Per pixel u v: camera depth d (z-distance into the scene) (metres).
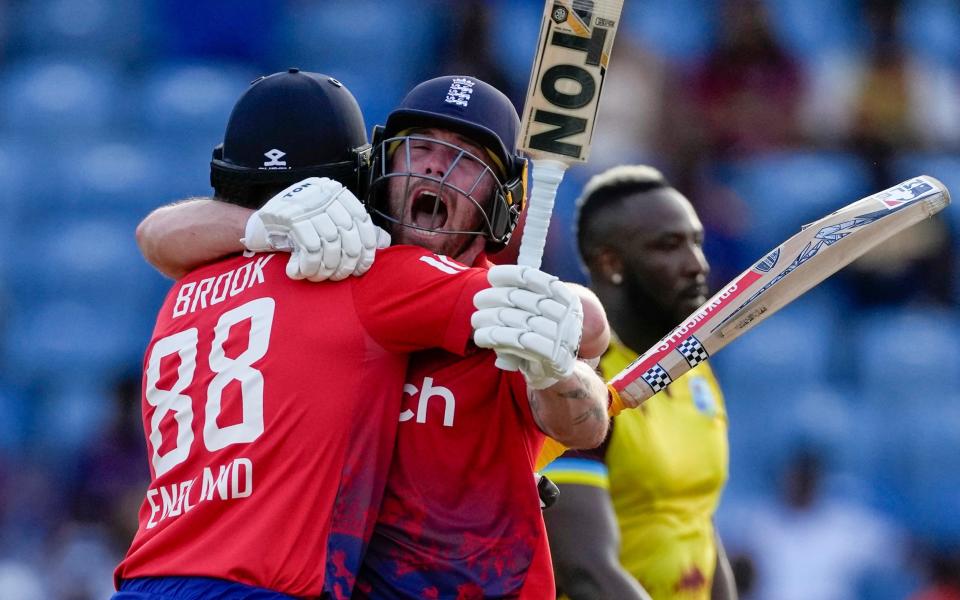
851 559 29.23
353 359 10.72
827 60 39.72
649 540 16.11
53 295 35.94
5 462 32.34
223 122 38.59
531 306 9.59
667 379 11.61
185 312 11.65
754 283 11.56
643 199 17.06
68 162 38.22
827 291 35.06
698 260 17.03
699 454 16.62
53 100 39.28
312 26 40.00
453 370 11.02
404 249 10.84
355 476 10.63
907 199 11.35
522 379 10.77
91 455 31.06
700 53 39.19
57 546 30.39
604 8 10.73
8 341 35.19
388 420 10.80
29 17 41.41
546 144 10.70
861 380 34.12
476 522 10.87
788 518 29.56
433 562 10.79
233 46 40.44
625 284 17.11
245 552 10.45
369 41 39.16
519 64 38.62
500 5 39.56
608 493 15.42
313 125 11.70
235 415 10.87
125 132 38.97
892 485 32.66
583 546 15.03
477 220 11.54
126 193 37.44
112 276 35.94
